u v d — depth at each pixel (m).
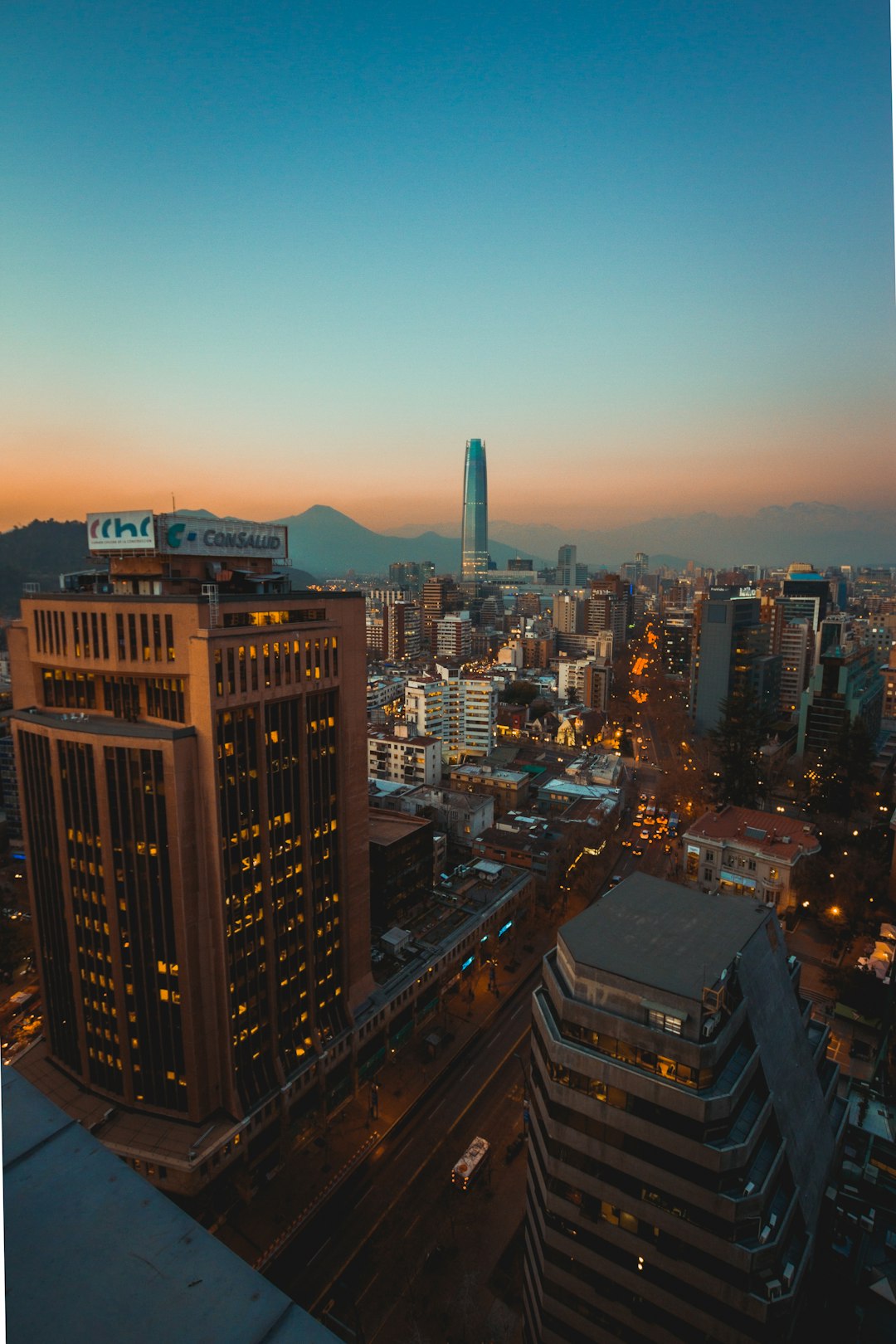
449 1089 118.31
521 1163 103.56
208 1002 96.56
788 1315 55.94
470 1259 90.00
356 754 115.50
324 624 107.50
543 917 169.88
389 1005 121.19
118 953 95.69
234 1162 96.50
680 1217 57.75
